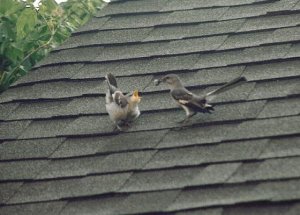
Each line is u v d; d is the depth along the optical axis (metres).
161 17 15.28
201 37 14.45
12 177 12.43
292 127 11.77
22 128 13.39
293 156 11.20
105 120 13.16
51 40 15.99
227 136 11.97
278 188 10.70
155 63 14.09
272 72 13.12
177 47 14.34
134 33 14.98
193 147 11.96
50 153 12.72
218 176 11.20
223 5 15.21
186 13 15.23
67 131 13.08
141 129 12.68
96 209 11.38
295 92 12.52
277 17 14.48
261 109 12.37
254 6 14.99
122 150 12.32
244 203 10.62
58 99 13.84
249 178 10.98
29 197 11.98
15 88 14.35
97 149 12.51
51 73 14.45
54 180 12.16
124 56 14.42
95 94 13.77
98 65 14.39
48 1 16.34
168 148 12.07
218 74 13.44
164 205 11.01
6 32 15.51
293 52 13.44
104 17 15.60
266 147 11.52
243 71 13.35
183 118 12.70
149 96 13.35
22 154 12.84
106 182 11.77
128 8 15.73
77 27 17.19
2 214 11.80
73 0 17.64
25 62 15.84
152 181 11.51
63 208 11.60
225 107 12.63
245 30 14.30
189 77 13.55
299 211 10.29
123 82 13.79
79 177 12.06
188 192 11.12
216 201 10.78
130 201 11.28
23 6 15.75
